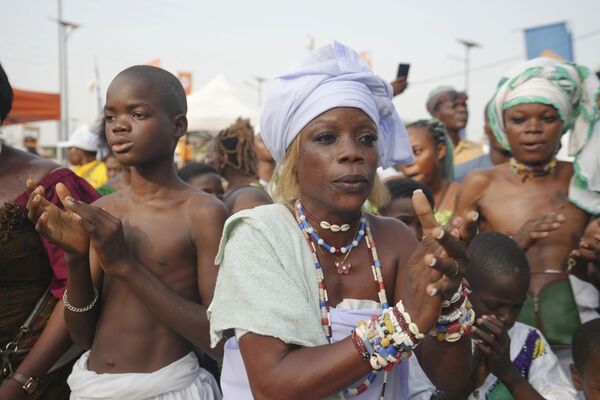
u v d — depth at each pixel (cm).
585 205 346
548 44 809
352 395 172
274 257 172
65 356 279
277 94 187
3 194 275
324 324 174
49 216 217
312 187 179
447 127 691
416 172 466
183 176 445
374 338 149
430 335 179
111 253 215
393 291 189
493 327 227
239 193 326
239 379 184
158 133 236
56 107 1398
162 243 237
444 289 145
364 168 174
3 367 277
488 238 279
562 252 347
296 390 153
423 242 150
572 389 271
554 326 331
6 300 278
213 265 238
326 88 178
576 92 353
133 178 245
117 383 227
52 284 280
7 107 289
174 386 231
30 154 294
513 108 352
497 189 368
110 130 237
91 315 236
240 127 511
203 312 229
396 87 366
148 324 234
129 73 238
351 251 186
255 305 162
